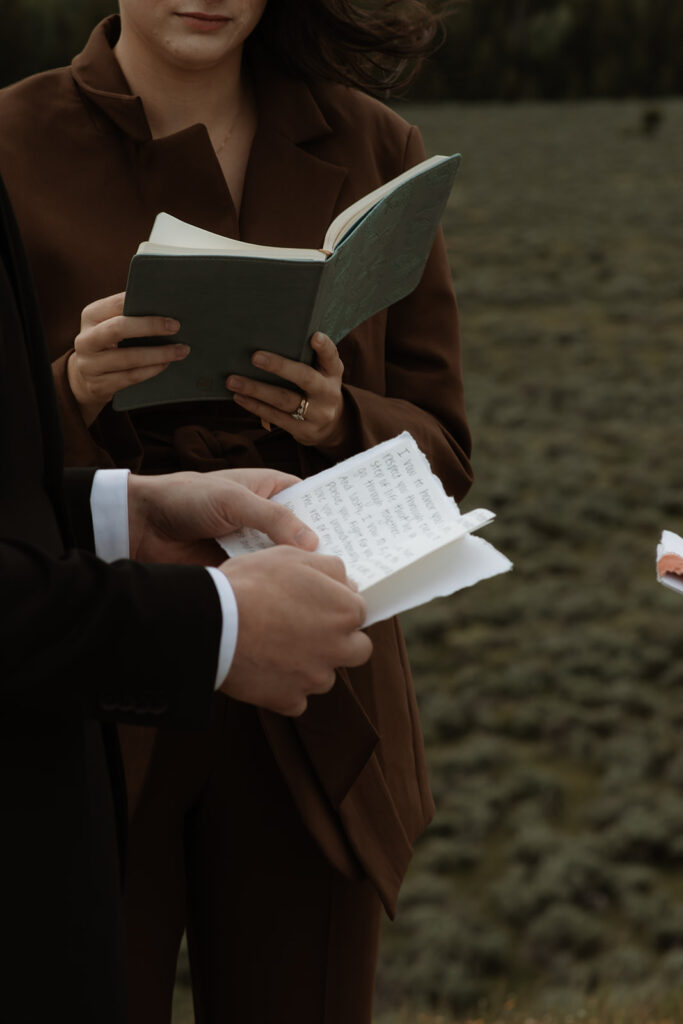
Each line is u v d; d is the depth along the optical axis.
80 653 1.02
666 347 29.47
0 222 1.15
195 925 1.86
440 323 1.97
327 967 1.79
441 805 13.02
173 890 1.82
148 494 1.45
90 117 1.77
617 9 84.25
